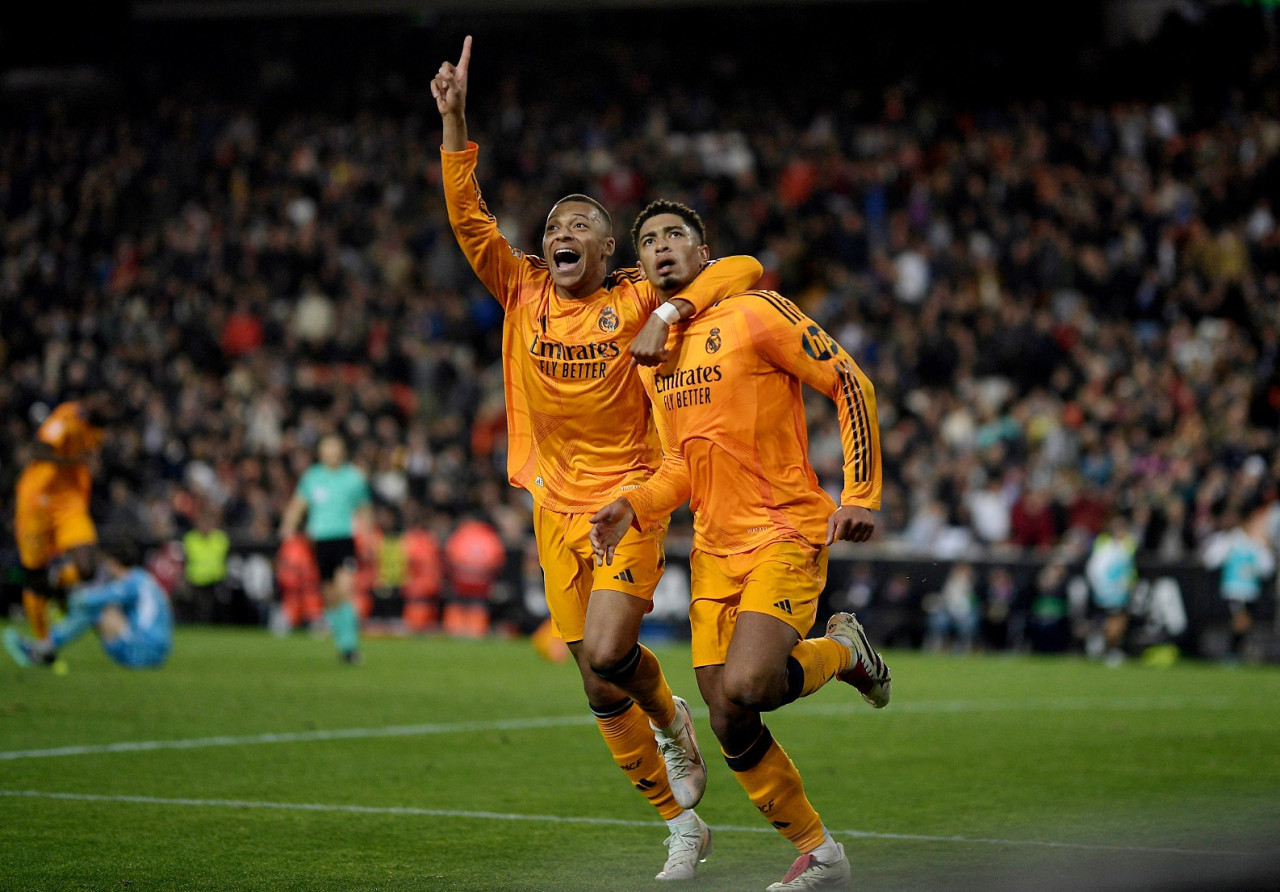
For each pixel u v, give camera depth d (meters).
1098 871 5.03
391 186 25.73
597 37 28.77
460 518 18.42
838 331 21.00
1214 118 24.47
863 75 27.47
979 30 26.80
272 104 29.00
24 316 24.09
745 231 23.16
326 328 23.09
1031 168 23.48
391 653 14.61
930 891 4.77
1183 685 12.31
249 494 19.25
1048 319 19.95
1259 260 21.03
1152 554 16.45
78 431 11.61
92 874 4.99
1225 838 5.64
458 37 28.98
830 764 7.67
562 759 7.66
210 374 22.89
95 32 29.34
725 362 4.96
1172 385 18.62
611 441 5.46
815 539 4.98
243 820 5.96
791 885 4.81
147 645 12.19
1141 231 21.89
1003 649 16.28
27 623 17.83
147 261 24.98
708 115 26.55
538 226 24.34
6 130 29.22
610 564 5.18
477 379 20.95
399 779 7.00
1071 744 8.44
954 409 18.94
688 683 11.95
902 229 22.58
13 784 6.67
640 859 5.34
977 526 17.08
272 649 14.75
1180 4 25.28
